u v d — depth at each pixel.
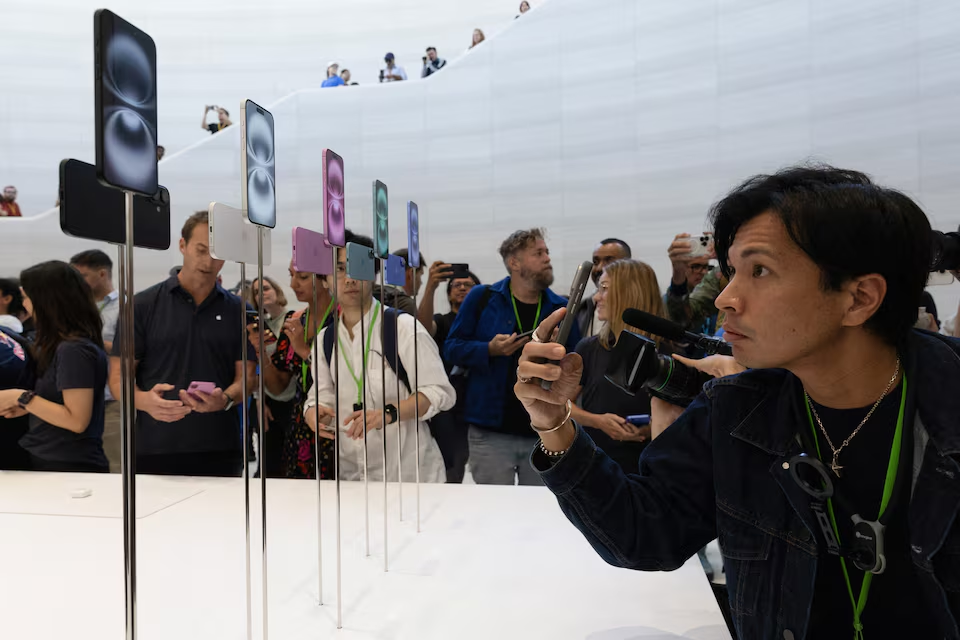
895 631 0.57
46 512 1.33
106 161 0.53
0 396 1.88
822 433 0.61
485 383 2.56
